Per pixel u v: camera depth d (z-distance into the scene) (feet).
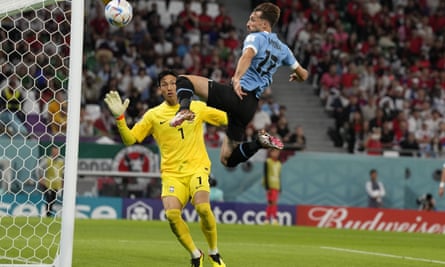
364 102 310.86
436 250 174.50
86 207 238.48
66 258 98.94
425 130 305.53
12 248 131.64
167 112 109.19
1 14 113.50
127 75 291.99
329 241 192.13
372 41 337.52
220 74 309.63
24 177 219.20
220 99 94.99
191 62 311.68
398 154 276.41
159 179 247.09
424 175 264.93
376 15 348.18
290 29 342.03
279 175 247.09
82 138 247.09
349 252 157.17
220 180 253.24
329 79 318.65
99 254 130.62
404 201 263.70
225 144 101.76
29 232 167.53
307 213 252.42
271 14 97.91
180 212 107.86
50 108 244.22
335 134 299.99
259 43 94.63
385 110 304.30
